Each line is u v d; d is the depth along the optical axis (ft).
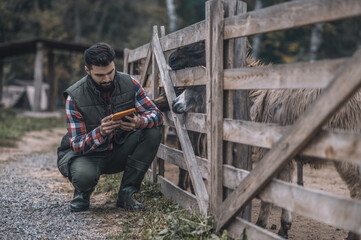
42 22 104.37
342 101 5.70
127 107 11.03
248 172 8.00
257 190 7.50
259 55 57.52
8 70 93.45
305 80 6.48
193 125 10.51
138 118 10.85
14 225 10.41
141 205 11.64
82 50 55.21
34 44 52.90
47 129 38.09
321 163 9.25
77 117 10.91
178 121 11.21
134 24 133.39
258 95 10.64
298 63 6.59
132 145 11.52
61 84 97.55
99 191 14.11
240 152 8.84
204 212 9.41
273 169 7.01
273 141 7.23
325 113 5.92
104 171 12.10
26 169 18.83
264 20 7.30
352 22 56.44
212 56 9.00
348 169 8.66
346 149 5.81
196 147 13.37
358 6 5.54
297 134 6.45
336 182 17.97
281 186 7.06
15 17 101.40
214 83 8.89
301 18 6.49
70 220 10.85
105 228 10.19
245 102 8.95
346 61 5.77
